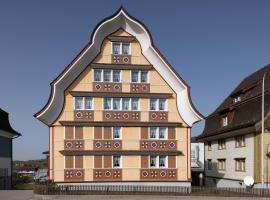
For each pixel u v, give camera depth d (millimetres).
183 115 36812
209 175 48875
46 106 34688
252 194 30734
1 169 43594
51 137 34938
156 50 36500
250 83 44375
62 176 34625
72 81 35625
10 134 46875
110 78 36281
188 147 36531
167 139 36375
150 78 36812
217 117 47219
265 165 34188
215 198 29922
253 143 35688
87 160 35094
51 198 29438
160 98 36688
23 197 31031
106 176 35156
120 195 29984
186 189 31359
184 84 36688
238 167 39500
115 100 36219
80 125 35312
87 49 35531
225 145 43469
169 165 36094
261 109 35156
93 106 35750
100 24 35844
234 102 44344
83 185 33375
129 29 36938
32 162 104438
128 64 36531
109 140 35562
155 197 29812
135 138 35938
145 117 36281
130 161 35625
